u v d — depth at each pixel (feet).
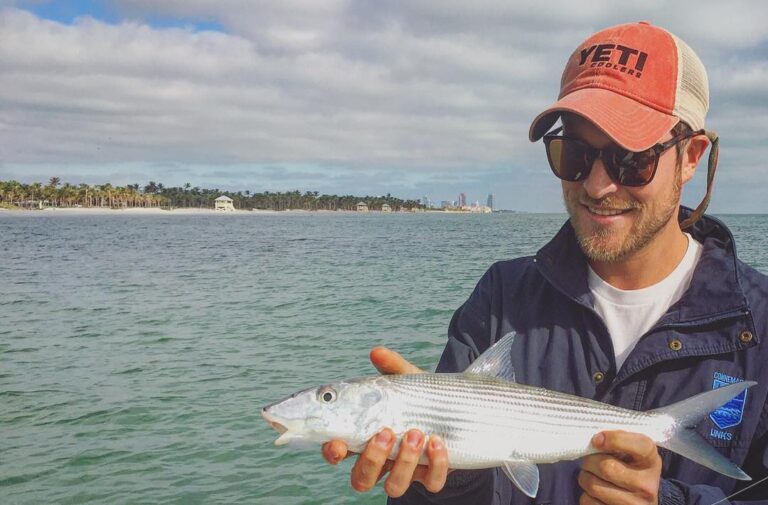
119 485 5.84
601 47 2.78
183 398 8.14
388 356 2.96
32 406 7.95
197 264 27.09
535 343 2.90
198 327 12.88
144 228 74.43
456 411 2.83
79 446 6.70
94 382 8.97
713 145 2.82
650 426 2.60
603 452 2.40
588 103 2.64
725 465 2.45
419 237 51.42
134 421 7.38
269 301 16.20
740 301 2.57
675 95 2.65
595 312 2.80
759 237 45.34
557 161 2.76
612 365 2.78
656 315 2.77
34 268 25.81
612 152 2.61
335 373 9.22
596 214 2.71
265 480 5.90
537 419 2.77
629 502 2.33
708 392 2.54
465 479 2.73
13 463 6.31
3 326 13.29
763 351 2.57
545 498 2.79
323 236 53.93
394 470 2.52
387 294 17.02
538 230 68.69
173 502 5.52
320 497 5.59
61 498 5.64
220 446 6.64
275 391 8.40
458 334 3.15
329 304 15.52
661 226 2.68
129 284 20.18
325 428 2.88
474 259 28.30
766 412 2.52
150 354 10.60
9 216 142.72
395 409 2.86
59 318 14.21
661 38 2.73
